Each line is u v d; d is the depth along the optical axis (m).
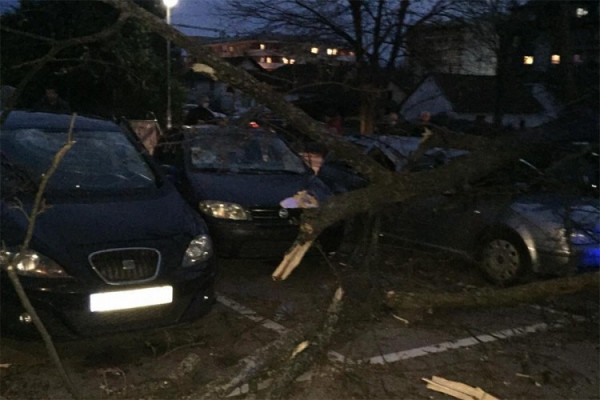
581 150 3.92
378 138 7.01
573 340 5.81
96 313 4.63
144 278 4.85
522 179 5.69
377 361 5.16
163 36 2.94
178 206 5.75
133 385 4.50
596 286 3.02
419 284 6.51
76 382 4.57
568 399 4.70
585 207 6.70
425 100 8.33
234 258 7.08
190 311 5.07
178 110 15.34
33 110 6.87
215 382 3.20
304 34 10.29
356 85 9.48
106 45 4.38
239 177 7.66
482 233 7.30
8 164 5.64
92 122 6.71
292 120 3.13
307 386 4.62
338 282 3.73
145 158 6.45
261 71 5.82
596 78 4.46
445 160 5.93
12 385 4.48
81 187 5.68
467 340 5.70
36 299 4.48
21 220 4.93
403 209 6.01
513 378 5.00
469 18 9.30
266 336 5.55
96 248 4.79
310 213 3.15
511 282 7.11
